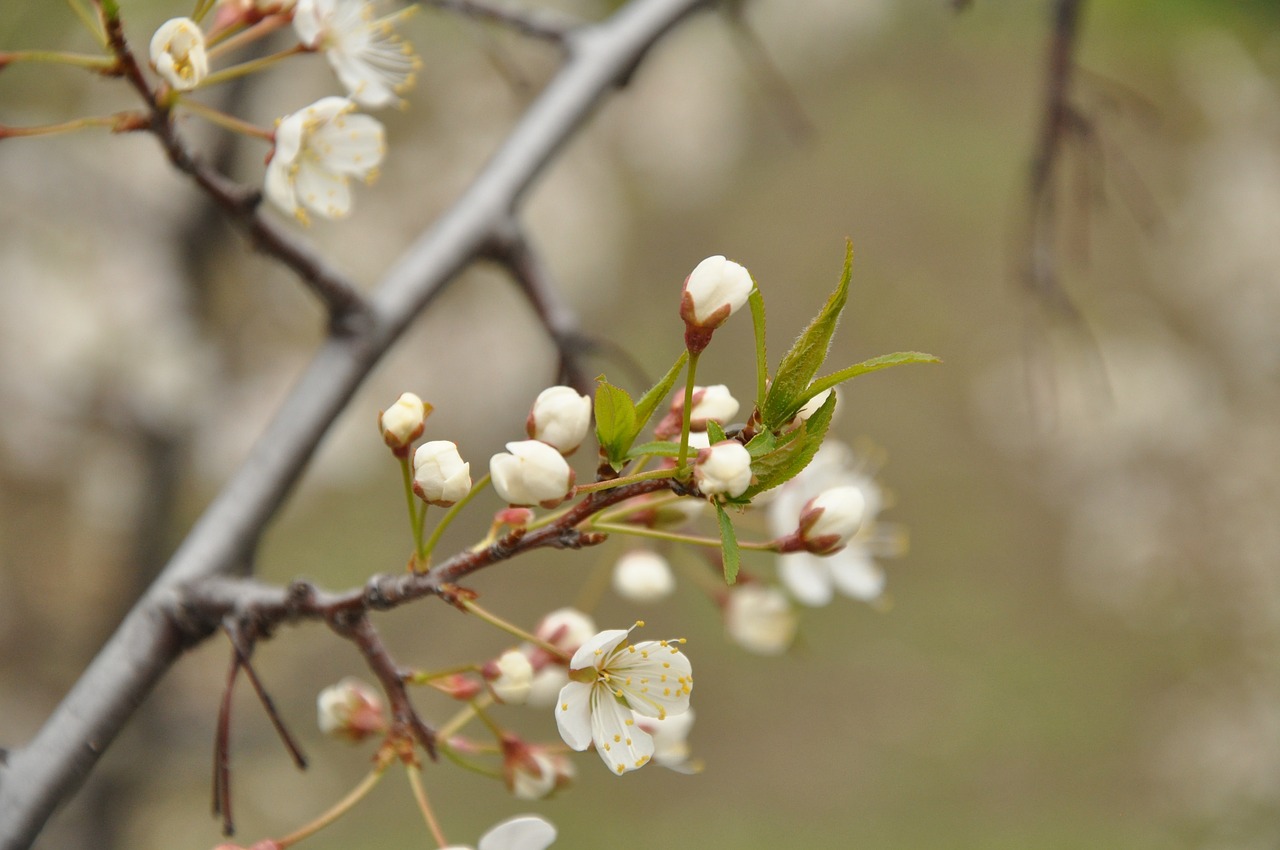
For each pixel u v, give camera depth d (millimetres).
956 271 11898
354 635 1868
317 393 2586
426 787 8820
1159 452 10539
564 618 2180
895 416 11680
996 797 9414
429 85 6430
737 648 10391
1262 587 10219
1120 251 10695
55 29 4020
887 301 11836
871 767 9672
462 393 7883
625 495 1603
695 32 9125
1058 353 9633
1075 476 10961
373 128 2191
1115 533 10680
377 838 8352
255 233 2398
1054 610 10688
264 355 6234
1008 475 11281
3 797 2068
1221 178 9977
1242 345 10484
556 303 2930
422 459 1656
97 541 5582
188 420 5199
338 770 8500
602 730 1744
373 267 6414
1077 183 7875
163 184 5656
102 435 5371
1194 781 9469
